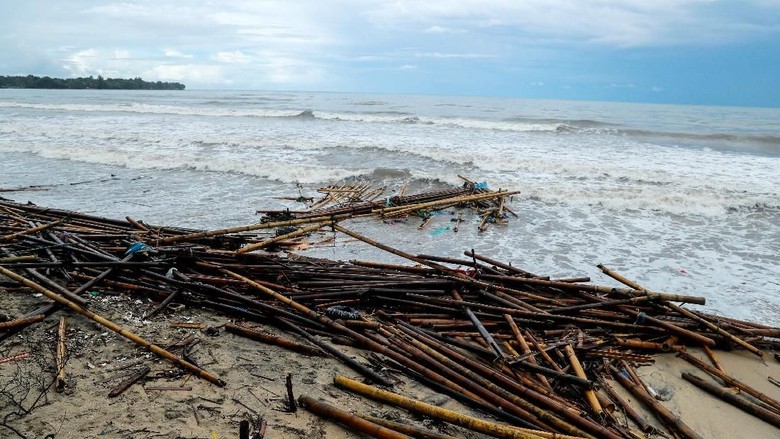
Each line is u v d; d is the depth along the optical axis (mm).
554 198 12438
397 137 21328
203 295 5430
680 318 5695
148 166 15672
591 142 21031
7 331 4273
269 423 3441
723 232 10344
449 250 9016
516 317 5289
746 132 26031
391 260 8344
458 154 16938
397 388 4113
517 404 3859
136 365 4051
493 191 12414
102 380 3799
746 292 7449
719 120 36125
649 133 24031
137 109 33906
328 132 22844
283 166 15195
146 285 5535
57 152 17156
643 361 5062
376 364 4461
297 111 33219
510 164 15945
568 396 4258
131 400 3576
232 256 6262
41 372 3836
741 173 15242
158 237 7305
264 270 6020
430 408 3613
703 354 5375
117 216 10445
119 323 4738
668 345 5266
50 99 49031
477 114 35469
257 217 10531
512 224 10664
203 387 3830
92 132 21328
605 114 39688
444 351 4570
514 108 45844
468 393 4035
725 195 12398
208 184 13633
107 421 3322
